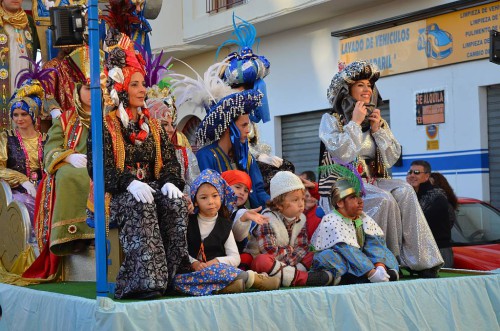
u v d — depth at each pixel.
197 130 6.68
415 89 14.41
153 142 5.46
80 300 4.69
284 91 16.94
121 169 5.29
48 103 7.61
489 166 13.51
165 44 18.17
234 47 17.72
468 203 9.97
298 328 4.92
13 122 7.65
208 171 5.54
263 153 7.18
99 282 4.70
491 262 8.62
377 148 6.47
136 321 4.45
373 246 5.86
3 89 8.41
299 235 6.01
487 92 13.49
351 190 5.76
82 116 6.13
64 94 7.59
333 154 6.22
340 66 6.63
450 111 13.86
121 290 4.88
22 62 8.52
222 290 5.07
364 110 6.25
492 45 9.98
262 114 7.27
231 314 4.72
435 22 13.97
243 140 6.60
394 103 14.80
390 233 6.11
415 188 8.80
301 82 16.53
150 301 4.55
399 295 5.36
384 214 6.07
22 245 6.58
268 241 5.79
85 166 6.09
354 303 5.12
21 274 6.40
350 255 5.66
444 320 5.53
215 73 7.35
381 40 14.91
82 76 7.07
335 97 6.47
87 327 4.51
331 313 5.04
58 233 5.97
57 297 5.00
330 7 15.13
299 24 16.41
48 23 8.73
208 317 4.64
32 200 7.11
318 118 16.34
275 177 5.95
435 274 6.09
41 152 7.57
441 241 8.41
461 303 5.67
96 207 4.76
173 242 5.10
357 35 15.34
